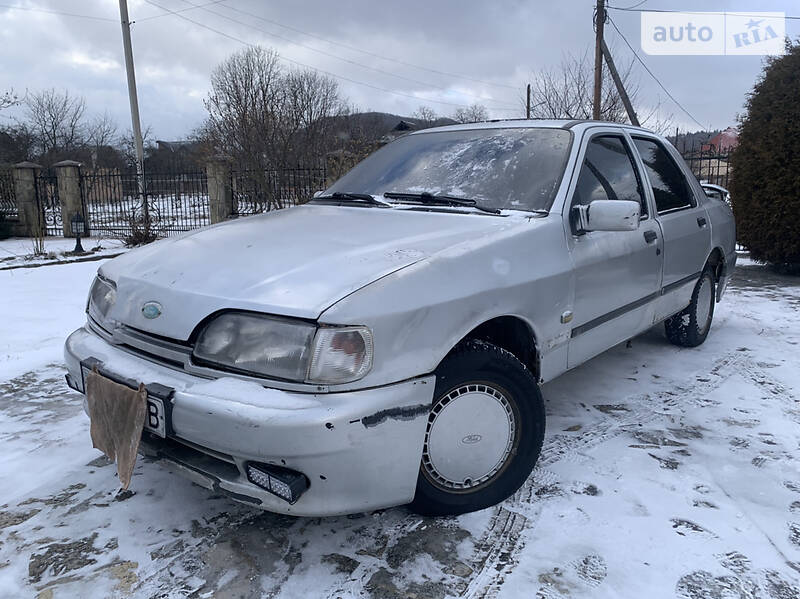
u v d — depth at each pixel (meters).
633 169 3.64
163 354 2.21
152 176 15.62
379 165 3.63
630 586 2.06
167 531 2.39
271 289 2.09
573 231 2.87
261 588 2.07
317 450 1.90
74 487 2.72
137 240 13.02
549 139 3.24
